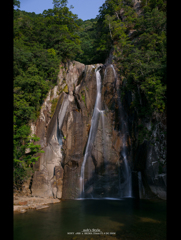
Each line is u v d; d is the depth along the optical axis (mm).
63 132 24266
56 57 28234
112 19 35938
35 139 22203
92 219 14109
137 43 30422
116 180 22469
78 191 21859
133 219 14023
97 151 23406
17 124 22484
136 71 21906
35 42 29953
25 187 21344
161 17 26484
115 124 24812
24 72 24672
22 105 21781
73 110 25422
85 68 28812
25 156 22469
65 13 37781
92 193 21938
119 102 25734
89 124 24875
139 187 21672
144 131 21359
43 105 25344
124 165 23422
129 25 36219
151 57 22281
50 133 24312
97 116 25328
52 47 31078
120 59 29656
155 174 21078
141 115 23156
